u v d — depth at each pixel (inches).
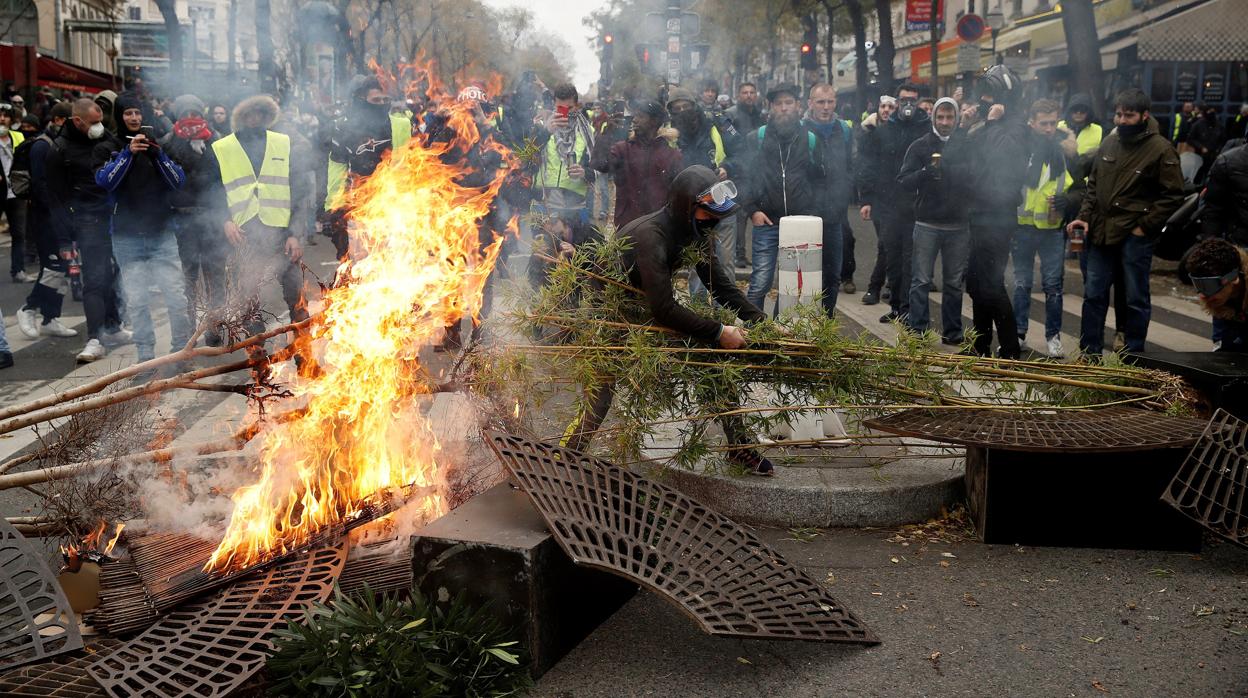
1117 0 930.1
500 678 135.3
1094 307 319.3
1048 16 1072.2
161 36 1378.0
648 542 148.9
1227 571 172.4
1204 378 204.8
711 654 146.9
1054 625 154.1
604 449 199.3
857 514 191.9
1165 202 299.1
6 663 129.3
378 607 145.6
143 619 143.6
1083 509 181.5
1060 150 339.0
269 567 154.9
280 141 315.9
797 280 241.1
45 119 814.5
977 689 136.6
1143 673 140.4
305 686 126.3
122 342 371.9
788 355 188.4
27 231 549.6
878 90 1192.8
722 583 147.7
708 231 187.0
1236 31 795.4
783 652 147.0
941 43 1309.1
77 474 167.5
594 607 153.8
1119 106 303.9
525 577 137.5
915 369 193.0
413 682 126.6
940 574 172.1
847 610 152.6
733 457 199.2
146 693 126.3
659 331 187.6
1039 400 200.2
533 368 187.2
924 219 340.8
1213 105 850.1
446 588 141.3
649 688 137.8
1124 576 170.7
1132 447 172.4
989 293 322.7
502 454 153.4
